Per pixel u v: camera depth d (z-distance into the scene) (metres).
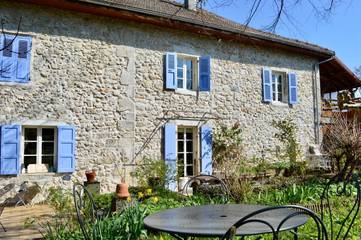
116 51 8.82
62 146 7.93
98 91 8.52
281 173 10.13
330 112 13.90
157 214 3.26
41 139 7.95
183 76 10.02
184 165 9.77
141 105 9.05
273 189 7.07
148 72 9.23
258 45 11.27
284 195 6.17
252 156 10.77
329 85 15.80
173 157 9.30
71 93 8.19
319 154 11.82
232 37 10.47
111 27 8.80
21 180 7.51
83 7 8.12
